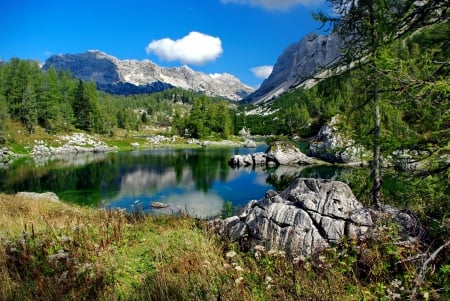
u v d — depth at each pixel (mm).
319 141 45281
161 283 5188
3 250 6312
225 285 4918
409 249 4914
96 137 85688
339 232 6355
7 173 40281
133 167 44719
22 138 69500
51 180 35156
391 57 5242
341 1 9055
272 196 8531
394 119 7848
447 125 5180
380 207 6625
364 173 10008
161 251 7211
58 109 79312
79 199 26734
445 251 4797
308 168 40469
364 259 5047
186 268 5922
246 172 39469
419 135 5391
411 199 6414
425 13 5934
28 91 75312
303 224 6824
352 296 4258
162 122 158000
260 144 91312
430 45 6586
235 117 123250
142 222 11500
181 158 56062
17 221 9906
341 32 9219
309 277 4980
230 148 79188
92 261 6430
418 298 3967
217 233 8633
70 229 8648
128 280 5828
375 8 7355
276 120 132000
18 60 88875
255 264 5699
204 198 27062
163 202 25828
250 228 7727
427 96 5156
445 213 5746
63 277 5160
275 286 4828
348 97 9711
